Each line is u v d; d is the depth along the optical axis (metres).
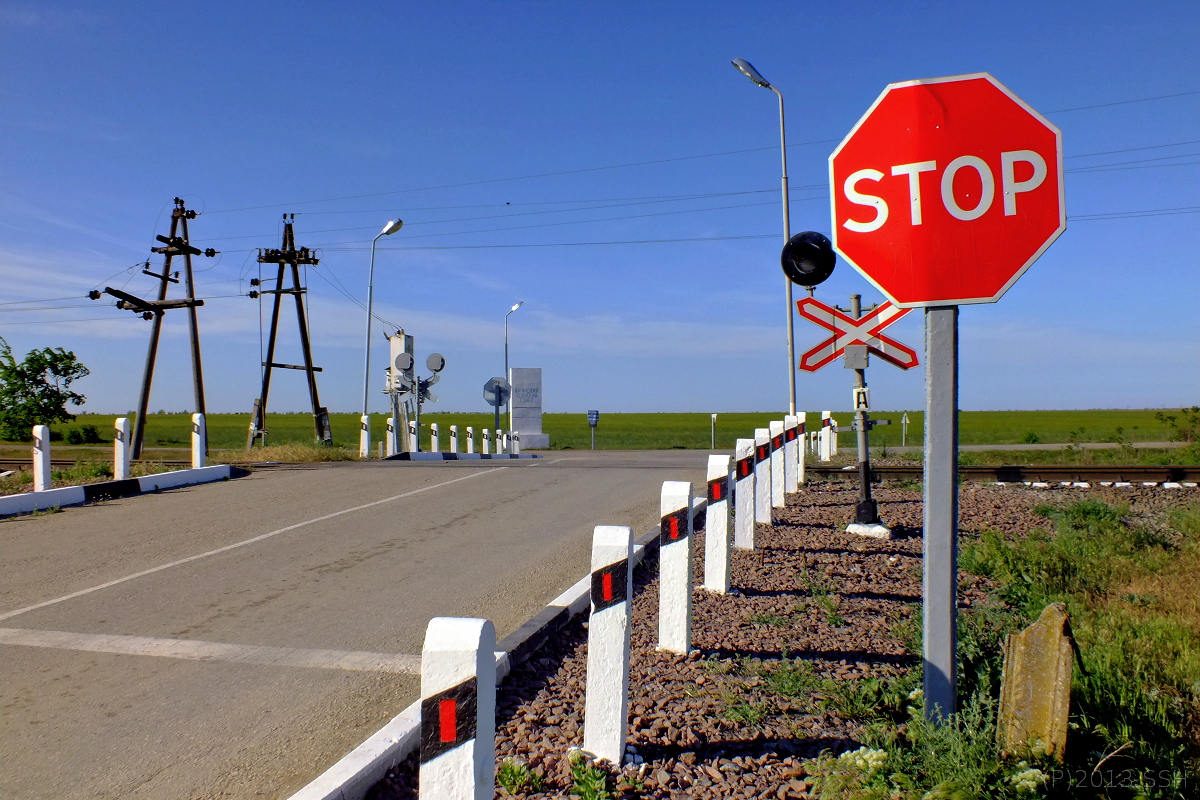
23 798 3.67
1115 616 6.02
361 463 19.47
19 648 5.69
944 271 3.50
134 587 7.34
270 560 8.41
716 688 4.78
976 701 3.85
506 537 9.55
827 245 7.93
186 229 27.97
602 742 3.89
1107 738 3.75
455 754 2.68
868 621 6.15
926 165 3.51
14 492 13.39
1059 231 3.38
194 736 4.30
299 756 4.07
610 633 3.88
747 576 7.53
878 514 10.31
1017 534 9.84
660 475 15.80
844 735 4.20
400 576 7.71
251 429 29.88
